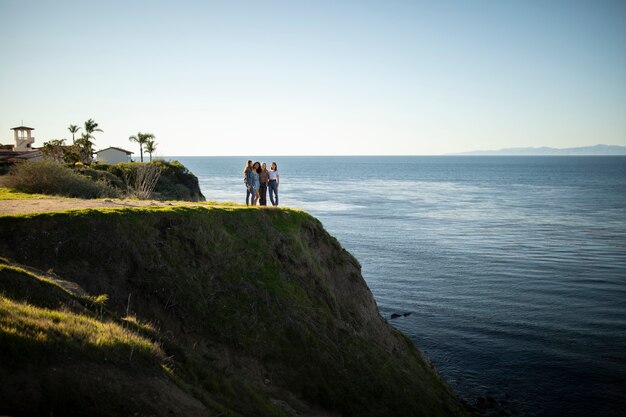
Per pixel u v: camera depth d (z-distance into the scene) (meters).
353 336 18.70
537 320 29.78
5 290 9.62
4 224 13.77
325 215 76.88
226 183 138.88
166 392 8.59
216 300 15.62
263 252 19.00
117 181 47.47
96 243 14.46
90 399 7.39
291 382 14.91
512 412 19.95
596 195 118.81
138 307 13.92
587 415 19.72
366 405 15.58
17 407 6.75
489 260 46.34
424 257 47.59
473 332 27.92
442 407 18.41
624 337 27.05
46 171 28.78
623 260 46.50
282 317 16.67
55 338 8.13
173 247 16.16
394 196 112.94
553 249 51.78
